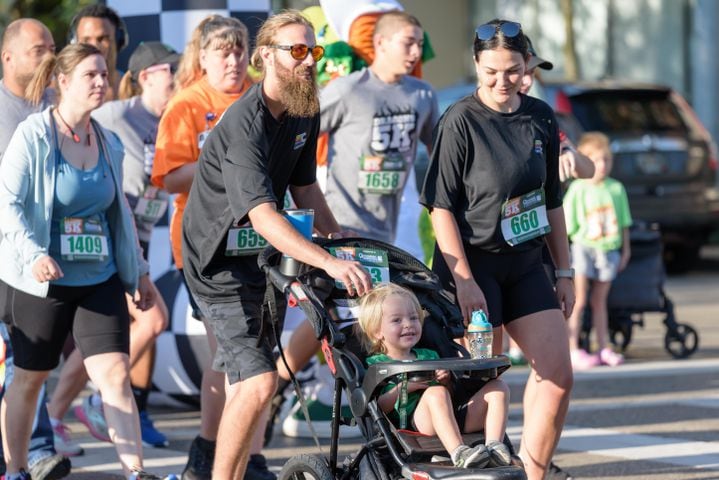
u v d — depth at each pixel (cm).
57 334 1530
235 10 2234
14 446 1557
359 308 1323
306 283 1313
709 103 5631
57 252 1505
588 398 2269
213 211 1377
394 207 1864
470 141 1395
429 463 1185
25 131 1495
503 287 1437
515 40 1364
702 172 4056
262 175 1305
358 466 1249
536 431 1410
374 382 1192
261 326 1365
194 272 1409
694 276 4325
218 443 1392
